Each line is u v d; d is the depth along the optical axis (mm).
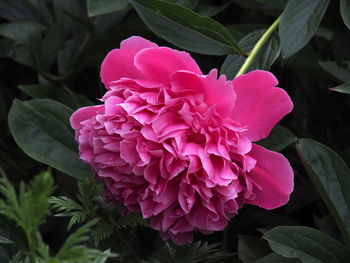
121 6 661
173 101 554
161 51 554
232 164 553
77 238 433
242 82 561
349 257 566
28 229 428
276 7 686
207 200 557
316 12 619
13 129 635
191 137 559
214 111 555
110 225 573
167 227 576
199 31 636
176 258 603
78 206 566
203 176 551
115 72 591
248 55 637
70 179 740
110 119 560
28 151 632
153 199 560
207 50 646
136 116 548
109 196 584
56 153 639
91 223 435
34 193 419
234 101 551
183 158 543
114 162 562
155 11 625
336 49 715
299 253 564
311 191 699
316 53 703
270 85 558
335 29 721
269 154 562
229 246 712
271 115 565
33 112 643
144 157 547
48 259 432
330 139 699
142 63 565
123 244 592
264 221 701
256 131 569
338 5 732
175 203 574
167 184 562
